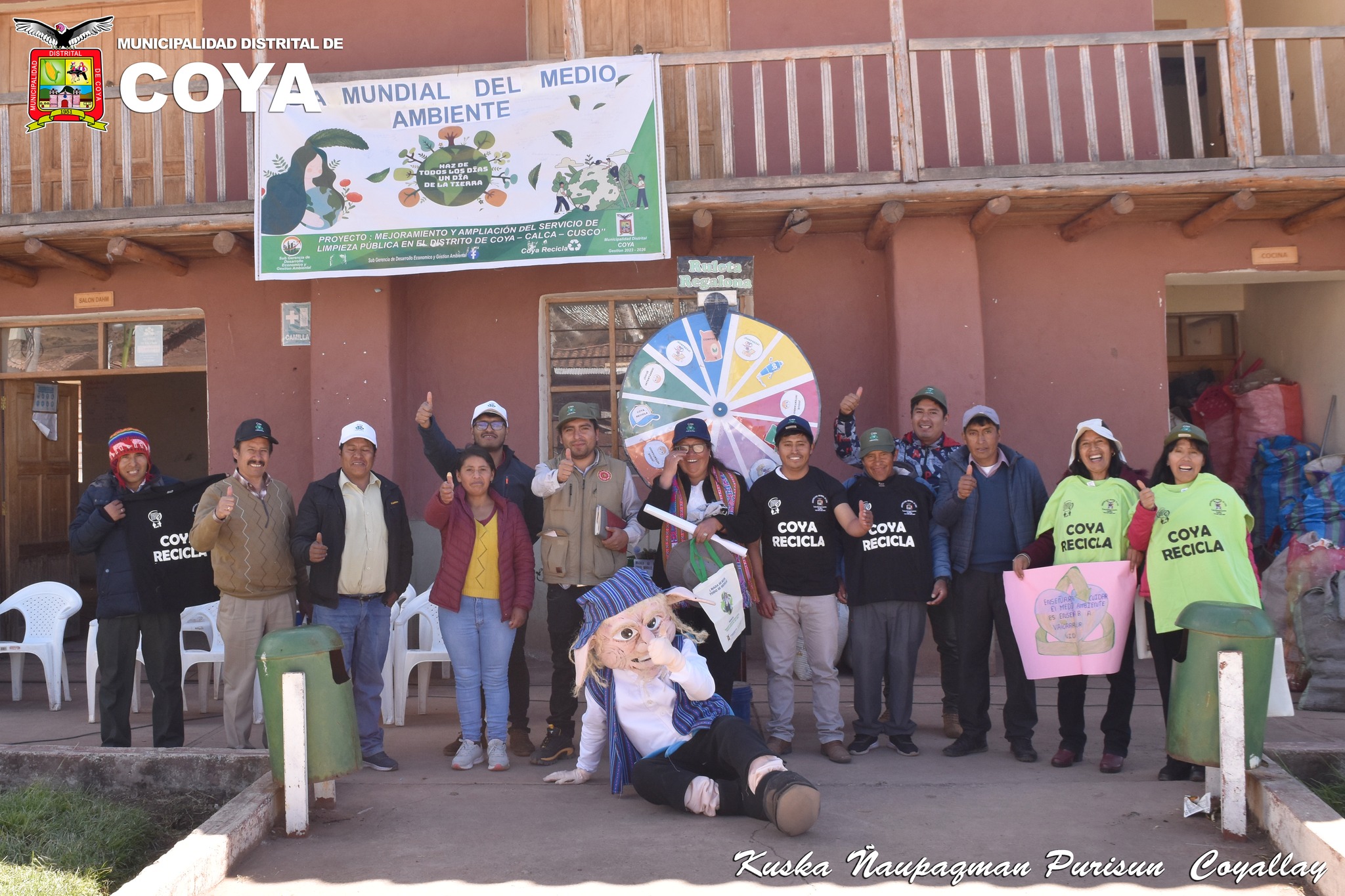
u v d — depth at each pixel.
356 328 7.14
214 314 7.48
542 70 6.41
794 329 7.21
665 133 7.57
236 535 4.65
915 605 4.83
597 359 7.48
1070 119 7.28
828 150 6.50
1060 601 4.46
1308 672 5.75
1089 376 7.05
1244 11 8.62
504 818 3.88
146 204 8.04
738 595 4.47
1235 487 7.73
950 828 3.68
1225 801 3.51
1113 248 7.06
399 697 5.64
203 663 6.07
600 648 4.00
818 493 4.78
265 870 3.38
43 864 3.49
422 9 7.64
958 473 4.84
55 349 7.83
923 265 6.81
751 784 3.62
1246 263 6.97
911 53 6.43
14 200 8.14
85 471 11.70
